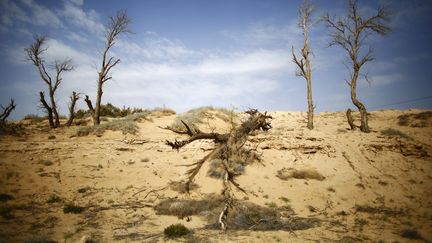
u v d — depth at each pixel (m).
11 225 10.51
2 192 13.18
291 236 11.01
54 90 28.08
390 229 12.21
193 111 33.19
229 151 11.22
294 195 16.09
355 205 15.31
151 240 10.17
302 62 27.22
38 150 18.30
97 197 14.16
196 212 13.45
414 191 16.91
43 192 13.94
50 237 9.91
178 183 16.31
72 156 18.25
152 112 32.25
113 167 17.66
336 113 40.12
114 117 38.59
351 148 21.42
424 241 10.91
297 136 22.86
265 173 18.06
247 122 13.11
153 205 13.98
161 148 20.97
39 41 27.64
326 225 12.56
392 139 22.44
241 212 13.04
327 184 17.41
